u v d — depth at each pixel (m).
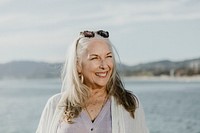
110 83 3.18
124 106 3.14
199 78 135.38
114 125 3.08
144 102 50.75
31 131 26.67
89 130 3.06
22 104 48.59
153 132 26.11
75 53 3.19
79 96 3.16
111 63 3.12
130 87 98.88
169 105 45.94
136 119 3.17
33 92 76.69
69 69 3.21
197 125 28.52
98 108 3.15
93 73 3.11
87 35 3.15
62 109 3.17
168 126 28.39
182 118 32.53
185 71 140.38
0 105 47.38
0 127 28.36
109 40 3.18
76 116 3.10
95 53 3.09
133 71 150.38
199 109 40.00
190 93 69.00
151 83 130.75
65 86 3.27
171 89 86.06
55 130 3.15
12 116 34.91
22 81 195.12
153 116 34.44
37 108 42.47
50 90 83.69
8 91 84.62
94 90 3.18
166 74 147.62
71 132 3.05
